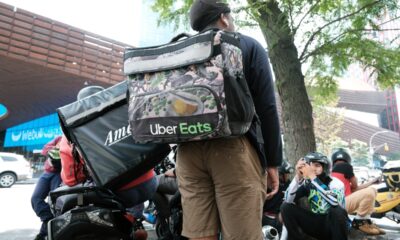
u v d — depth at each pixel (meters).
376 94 93.62
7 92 26.14
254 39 1.84
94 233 2.31
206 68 1.52
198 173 1.74
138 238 3.19
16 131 38.81
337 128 38.34
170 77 1.59
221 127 1.47
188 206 1.76
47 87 24.98
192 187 1.75
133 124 1.70
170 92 1.57
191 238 1.74
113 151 2.23
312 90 6.71
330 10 5.25
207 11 1.86
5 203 9.11
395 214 5.57
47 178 3.76
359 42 5.69
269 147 1.78
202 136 1.51
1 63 20.31
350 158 5.16
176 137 1.56
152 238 4.49
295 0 4.76
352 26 5.68
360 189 5.00
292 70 5.42
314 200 3.29
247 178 1.67
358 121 75.56
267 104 1.75
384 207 5.52
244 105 1.54
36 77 22.70
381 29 5.64
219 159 1.65
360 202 4.75
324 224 3.17
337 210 3.15
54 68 20.98
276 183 1.86
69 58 21.64
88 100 2.37
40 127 34.66
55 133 32.19
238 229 1.63
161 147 2.25
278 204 3.85
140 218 3.25
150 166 2.31
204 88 1.50
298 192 3.37
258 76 1.75
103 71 23.08
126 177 2.26
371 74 6.16
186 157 1.76
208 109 1.48
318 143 37.00
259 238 1.67
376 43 5.80
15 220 6.46
